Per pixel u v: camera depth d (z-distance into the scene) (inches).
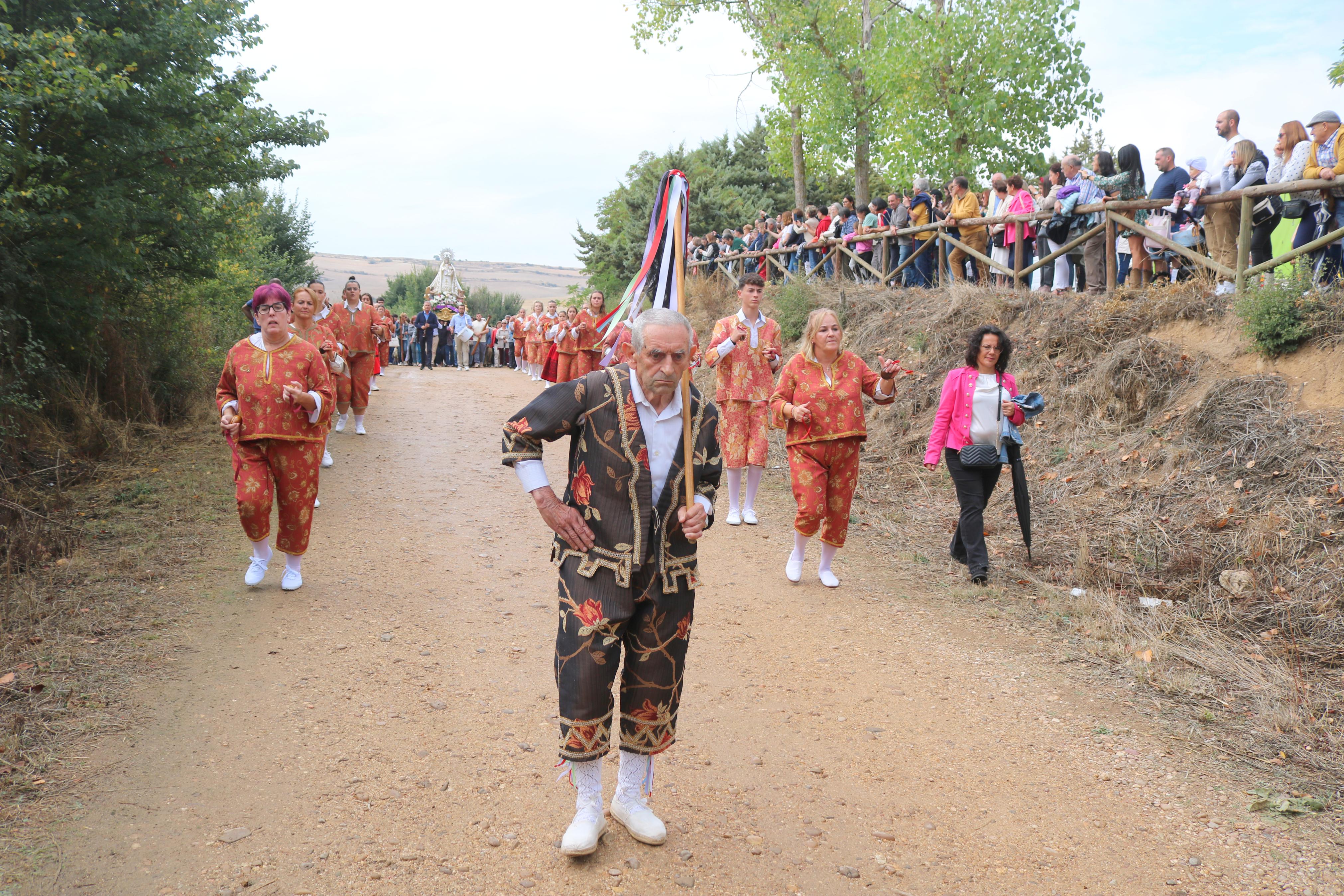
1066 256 375.2
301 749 137.5
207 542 240.2
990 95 593.3
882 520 281.9
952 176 618.2
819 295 513.7
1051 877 112.7
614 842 118.0
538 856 114.1
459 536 261.6
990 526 262.4
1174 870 113.7
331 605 200.7
